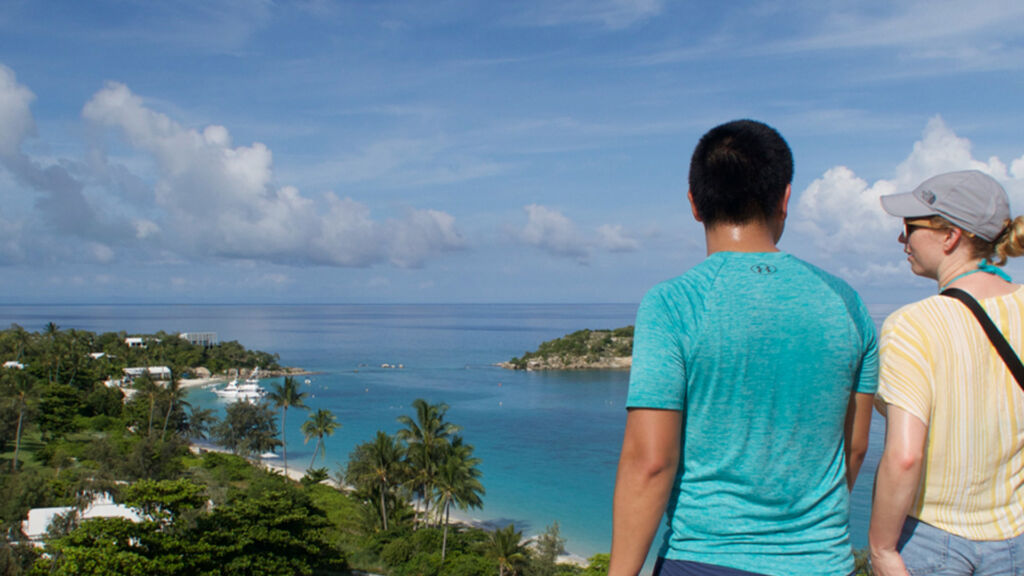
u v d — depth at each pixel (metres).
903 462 3.09
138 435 95.88
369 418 131.62
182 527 36.53
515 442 106.12
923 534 3.42
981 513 3.29
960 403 3.21
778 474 2.75
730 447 2.78
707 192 3.10
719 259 3.00
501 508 73.12
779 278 2.88
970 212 3.34
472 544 58.00
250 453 95.31
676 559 2.92
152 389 102.50
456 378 198.00
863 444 3.12
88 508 49.47
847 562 2.88
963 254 3.49
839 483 2.89
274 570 37.00
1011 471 3.26
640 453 2.77
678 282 3.00
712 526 2.82
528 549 53.91
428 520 66.38
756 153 2.97
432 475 60.78
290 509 41.31
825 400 2.77
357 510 67.00
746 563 2.77
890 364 3.30
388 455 61.78
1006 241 3.39
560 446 103.06
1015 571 3.25
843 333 2.82
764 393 2.74
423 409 62.50
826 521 2.83
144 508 36.81
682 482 2.93
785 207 3.18
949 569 3.32
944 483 3.32
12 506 51.28
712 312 2.79
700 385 2.80
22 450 84.88
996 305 3.23
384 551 52.78
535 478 84.56
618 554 2.86
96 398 107.25
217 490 58.44
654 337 2.84
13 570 38.41
